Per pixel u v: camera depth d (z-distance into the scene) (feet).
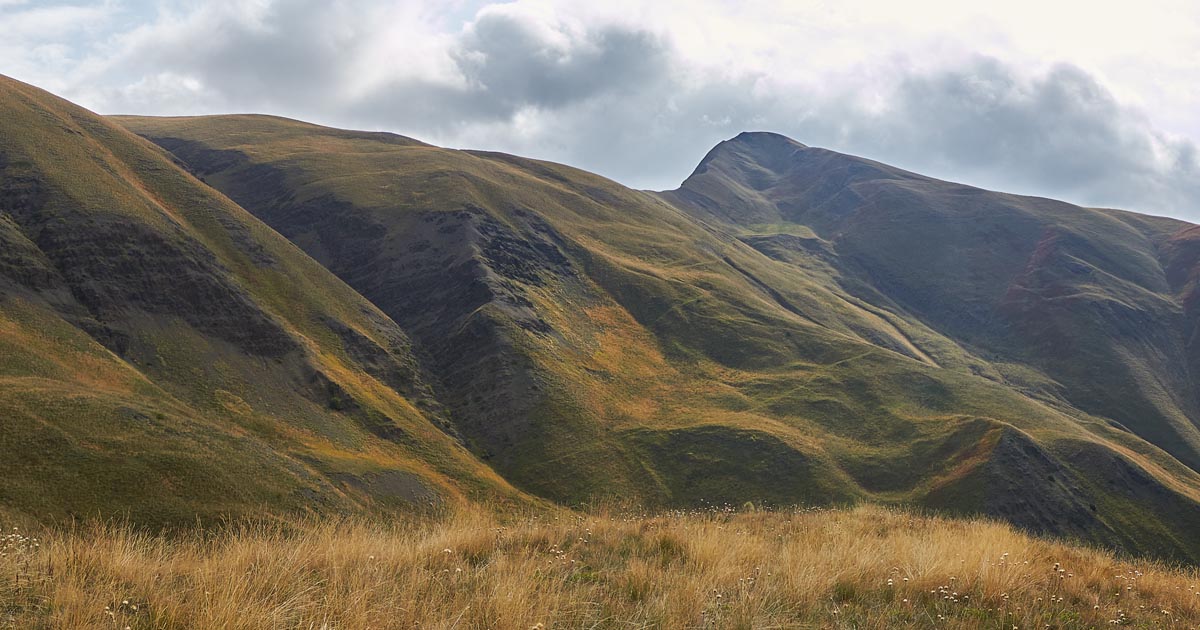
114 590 22.39
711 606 23.90
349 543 29.53
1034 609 27.17
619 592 25.73
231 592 21.20
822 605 25.62
